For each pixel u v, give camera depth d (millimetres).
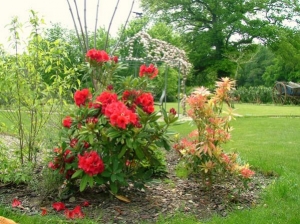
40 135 3717
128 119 2879
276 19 27641
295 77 38281
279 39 26688
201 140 3436
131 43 12023
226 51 27609
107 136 2936
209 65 28984
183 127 8773
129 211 3047
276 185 3695
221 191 3586
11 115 3861
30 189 3451
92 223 2707
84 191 3467
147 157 3281
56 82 3850
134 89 3352
